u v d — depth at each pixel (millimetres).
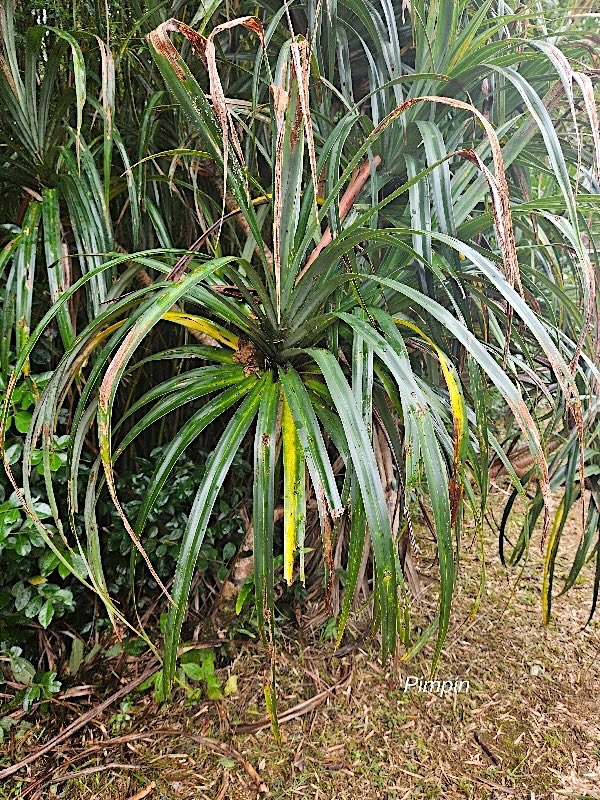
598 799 1047
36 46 856
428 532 1774
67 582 1168
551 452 1279
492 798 1040
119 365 603
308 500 1235
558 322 1127
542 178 1428
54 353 1104
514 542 1904
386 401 894
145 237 1167
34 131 948
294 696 1213
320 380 891
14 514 924
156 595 1312
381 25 989
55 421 869
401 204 1014
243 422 770
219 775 1039
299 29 1144
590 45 911
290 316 812
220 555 1362
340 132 818
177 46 1032
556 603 1617
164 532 1235
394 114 675
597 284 957
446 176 769
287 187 780
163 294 644
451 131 1009
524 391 1126
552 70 997
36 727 1085
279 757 1082
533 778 1083
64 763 1033
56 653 1201
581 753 1145
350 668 1293
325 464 691
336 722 1166
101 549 1198
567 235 729
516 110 1066
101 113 972
